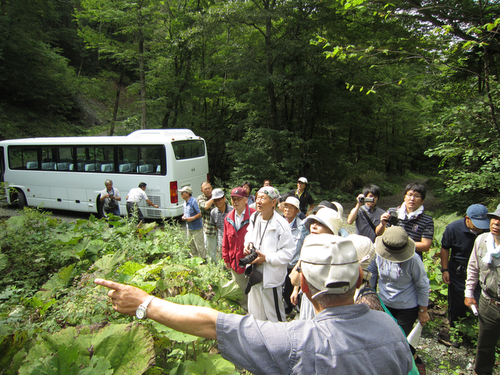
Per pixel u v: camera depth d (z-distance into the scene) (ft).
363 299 6.58
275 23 52.47
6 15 75.77
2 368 6.66
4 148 42.01
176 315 4.66
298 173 53.88
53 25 114.52
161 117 57.31
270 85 50.16
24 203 41.96
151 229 23.27
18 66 80.69
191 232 20.80
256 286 11.53
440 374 11.17
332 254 4.45
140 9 48.14
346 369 3.92
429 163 123.24
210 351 8.40
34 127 81.82
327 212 8.54
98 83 66.59
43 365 5.80
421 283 9.78
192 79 55.67
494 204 28.12
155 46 54.54
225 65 48.39
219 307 10.11
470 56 28.30
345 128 62.59
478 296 11.26
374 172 73.41
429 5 26.84
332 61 48.44
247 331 4.27
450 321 13.01
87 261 17.57
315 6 45.32
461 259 12.41
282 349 4.07
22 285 15.93
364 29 45.37
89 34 50.72
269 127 55.31
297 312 13.99
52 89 90.33
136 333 6.64
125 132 59.11
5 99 81.76
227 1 47.09
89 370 5.78
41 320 9.30
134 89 53.67
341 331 4.18
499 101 23.38
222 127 64.69
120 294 4.96
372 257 7.28
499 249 9.94
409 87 51.98
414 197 12.39
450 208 35.37
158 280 11.13
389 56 32.48
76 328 6.91
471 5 26.48
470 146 25.91
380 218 12.79
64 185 38.88
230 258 13.85
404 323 10.15
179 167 34.27
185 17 52.21
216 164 66.54
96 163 36.70
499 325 10.02
